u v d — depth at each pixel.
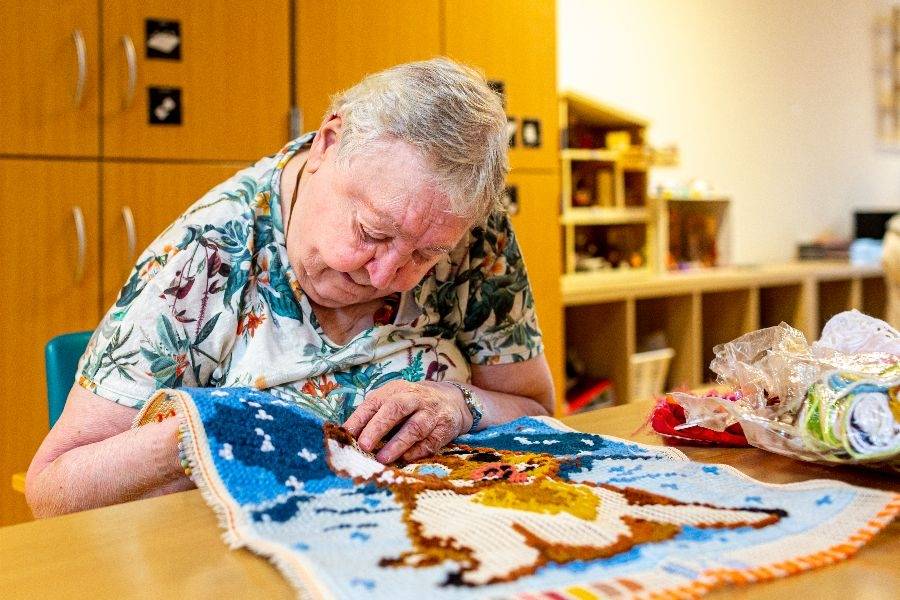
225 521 0.79
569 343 3.97
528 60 3.31
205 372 1.17
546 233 3.38
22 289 2.47
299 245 1.17
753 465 1.02
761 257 5.13
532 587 0.64
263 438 0.92
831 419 0.93
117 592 0.66
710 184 4.75
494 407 1.31
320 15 2.86
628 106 4.39
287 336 1.19
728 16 4.85
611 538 0.74
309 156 1.17
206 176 2.71
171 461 0.97
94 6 2.53
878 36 5.82
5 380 2.46
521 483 0.91
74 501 0.99
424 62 1.06
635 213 3.92
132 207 2.61
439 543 0.72
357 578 0.65
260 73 2.77
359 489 0.87
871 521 0.78
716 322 4.34
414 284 1.14
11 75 2.43
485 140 1.03
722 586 0.66
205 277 1.15
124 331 1.11
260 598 0.65
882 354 1.03
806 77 5.35
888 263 4.36
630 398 3.75
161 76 2.63
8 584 0.68
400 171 1.00
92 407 1.09
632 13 4.38
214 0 2.69
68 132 2.51
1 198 2.44
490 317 1.37
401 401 1.06
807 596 0.65
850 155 5.69
